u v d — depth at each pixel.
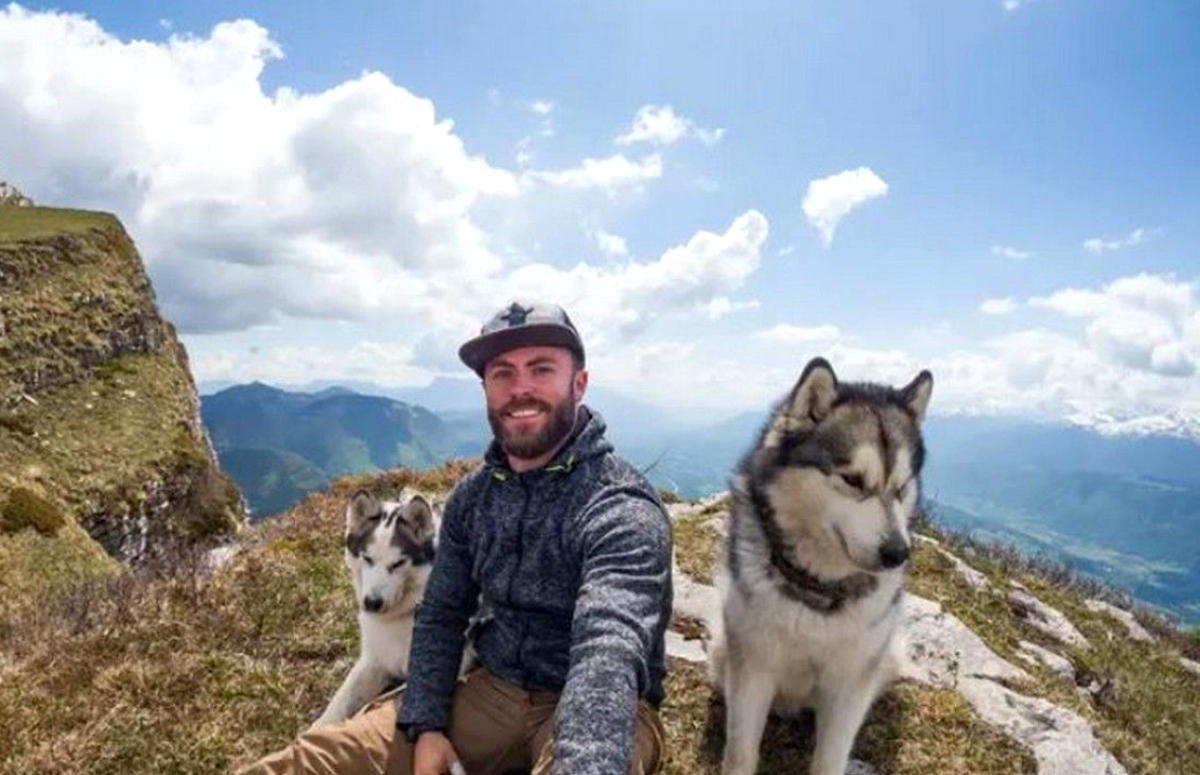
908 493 1.79
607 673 1.10
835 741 1.77
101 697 2.07
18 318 11.95
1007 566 3.93
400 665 1.92
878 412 1.76
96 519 10.09
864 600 1.72
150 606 2.59
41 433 10.77
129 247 15.02
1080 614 3.49
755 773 1.83
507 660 1.38
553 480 1.32
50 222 14.35
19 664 2.33
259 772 1.36
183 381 14.15
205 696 2.08
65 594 3.53
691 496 4.05
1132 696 2.76
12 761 1.84
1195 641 3.73
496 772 1.41
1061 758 2.05
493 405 1.32
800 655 1.79
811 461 1.72
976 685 2.32
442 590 1.47
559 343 1.31
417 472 4.55
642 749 1.33
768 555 1.78
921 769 1.96
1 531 8.15
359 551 2.00
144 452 11.53
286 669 2.27
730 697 1.83
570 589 1.31
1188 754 2.52
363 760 1.36
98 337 12.98
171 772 1.84
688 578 2.81
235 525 12.23
